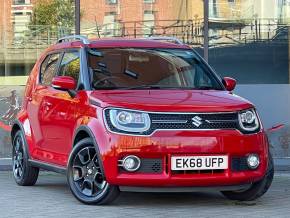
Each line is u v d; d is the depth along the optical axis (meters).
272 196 7.95
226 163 6.77
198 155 6.68
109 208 6.97
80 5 11.21
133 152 6.59
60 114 7.63
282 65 11.14
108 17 11.23
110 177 6.63
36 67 8.84
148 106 6.71
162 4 11.23
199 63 8.07
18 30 11.26
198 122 6.73
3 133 11.01
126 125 6.66
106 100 6.86
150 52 7.89
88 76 7.41
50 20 11.24
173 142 6.61
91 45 7.82
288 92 11.07
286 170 10.30
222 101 7.02
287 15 11.17
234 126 6.88
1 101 11.11
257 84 11.12
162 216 6.60
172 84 7.62
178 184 6.65
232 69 11.16
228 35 11.15
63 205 7.22
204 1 11.12
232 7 11.16
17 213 6.83
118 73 7.56
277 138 10.99
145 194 7.91
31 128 8.45
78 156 7.14
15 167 8.91
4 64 11.24
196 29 11.16
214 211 6.90
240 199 7.46
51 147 7.89
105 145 6.66
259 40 11.16
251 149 6.89
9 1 11.27
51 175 9.82
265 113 11.09
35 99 8.42
